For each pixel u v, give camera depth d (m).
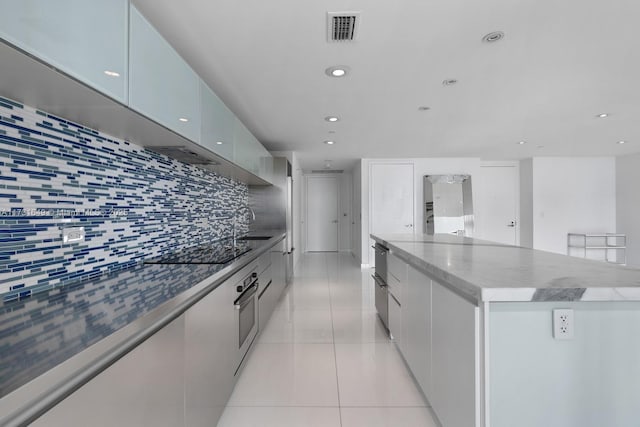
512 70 2.68
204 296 1.55
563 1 1.80
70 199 1.45
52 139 1.35
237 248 2.76
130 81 1.26
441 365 1.62
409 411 1.92
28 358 0.71
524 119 4.16
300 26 2.00
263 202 5.20
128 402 0.95
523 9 1.87
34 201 1.27
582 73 2.75
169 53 1.58
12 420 0.60
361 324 3.41
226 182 3.84
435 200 6.92
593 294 1.16
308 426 1.79
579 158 7.20
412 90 3.10
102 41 1.10
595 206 7.20
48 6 0.89
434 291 1.72
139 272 1.68
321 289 4.98
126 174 1.85
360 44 2.23
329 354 2.69
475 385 1.24
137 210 1.96
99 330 0.88
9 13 0.78
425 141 5.44
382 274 3.31
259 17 1.90
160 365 1.13
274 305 3.84
